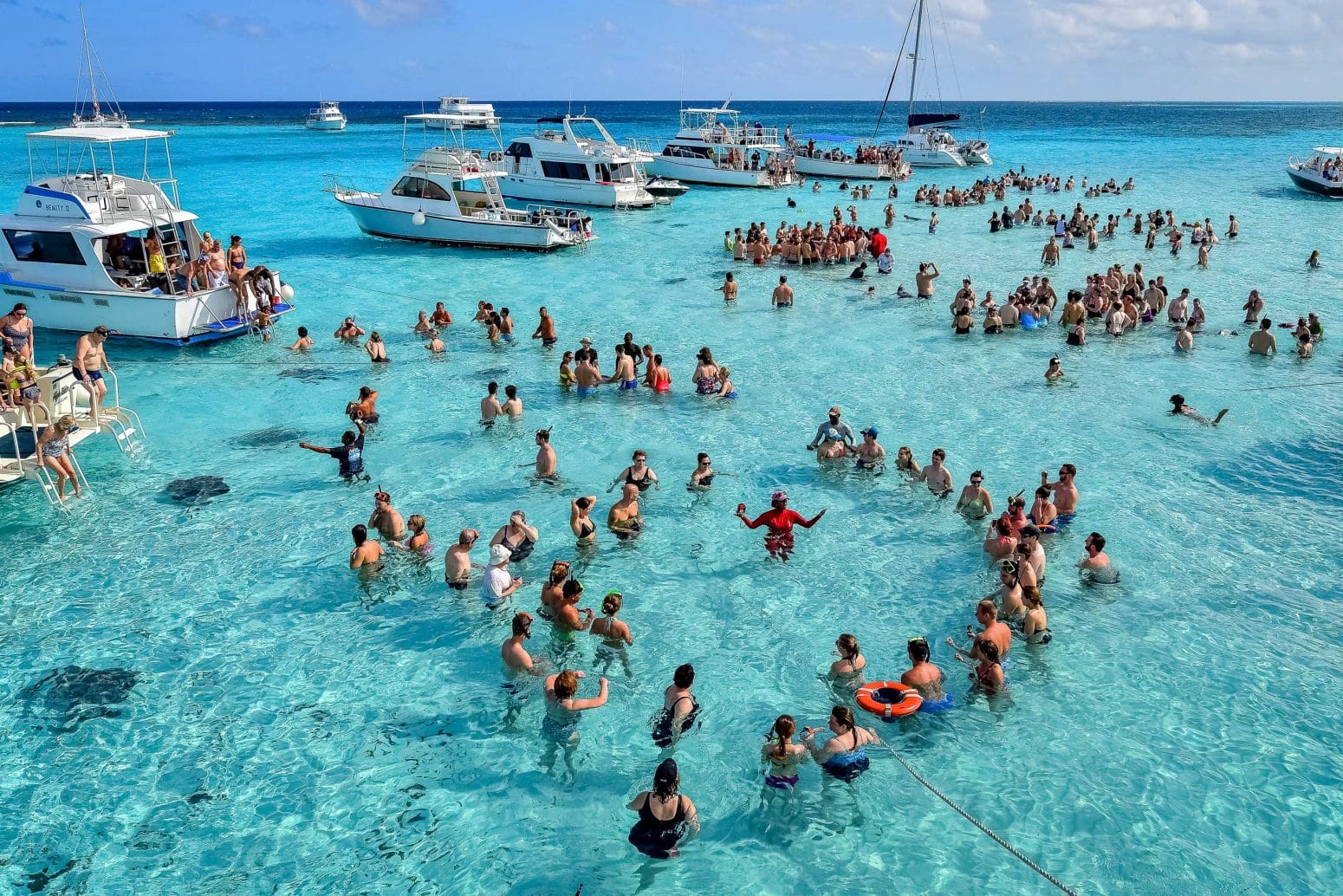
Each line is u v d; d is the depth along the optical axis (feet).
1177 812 24.99
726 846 24.08
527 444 51.72
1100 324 76.95
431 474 47.57
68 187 67.87
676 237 119.55
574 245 112.16
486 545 40.14
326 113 368.48
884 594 36.32
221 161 223.92
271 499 44.57
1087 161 227.61
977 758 27.14
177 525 41.83
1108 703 29.63
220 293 68.90
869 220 133.39
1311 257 96.12
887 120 553.64
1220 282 90.79
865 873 23.13
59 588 36.52
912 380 62.44
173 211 70.69
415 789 26.25
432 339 69.46
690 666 28.45
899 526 41.93
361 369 64.95
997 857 23.62
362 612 35.06
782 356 68.13
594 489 45.98
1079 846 23.88
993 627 31.50
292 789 26.17
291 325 76.13
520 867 23.48
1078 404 57.26
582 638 33.27
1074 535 40.65
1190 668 31.32
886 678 30.99
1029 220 130.93
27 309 68.74
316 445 51.60
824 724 28.78
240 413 56.13
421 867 23.48
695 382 59.57
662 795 23.65
